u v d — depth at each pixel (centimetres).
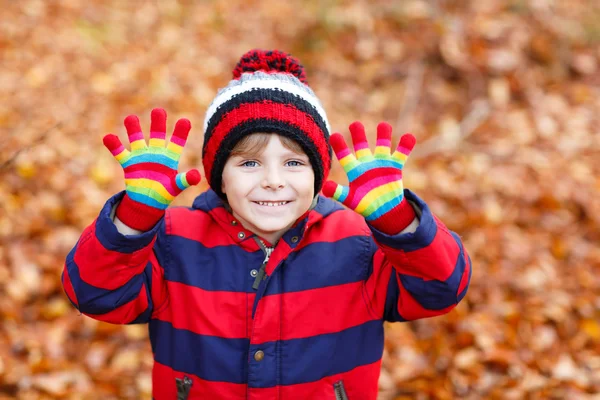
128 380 277
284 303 152
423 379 280
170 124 442
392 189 136
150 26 587
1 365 267
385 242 136
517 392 271
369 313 156
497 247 347
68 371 274
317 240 157
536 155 421
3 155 371
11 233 333
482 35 516
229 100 146
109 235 131
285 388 150
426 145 443
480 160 420
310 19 577
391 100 491
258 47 564
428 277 138
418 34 533
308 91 152
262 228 145
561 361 284
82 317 300
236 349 151
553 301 312
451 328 301
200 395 153
